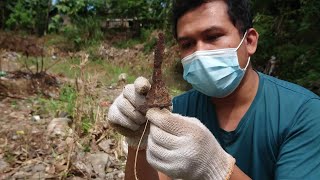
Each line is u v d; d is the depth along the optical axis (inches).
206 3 17.6
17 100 62.2
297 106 17.1
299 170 16.1
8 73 77.5
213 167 14.4
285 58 72.0
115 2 157.9
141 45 134.0
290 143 16.7
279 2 82.0
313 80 61.5
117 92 71.4
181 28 18.3
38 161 38.2
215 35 17.9
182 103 20.9
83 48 136.8
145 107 15.5
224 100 19.0
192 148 14.0
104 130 44.8
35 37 157.8
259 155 17.6
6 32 152.9
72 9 162.7
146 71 107.7
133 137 17.1
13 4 173.3
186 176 14.4
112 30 155.8
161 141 14.2
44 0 172.1
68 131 43.6
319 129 16.5
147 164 17.9
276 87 18.2
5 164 37.9
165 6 133.5
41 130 47.5
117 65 113.3
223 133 18.8
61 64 106.7
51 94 66.4
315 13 69.8
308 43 73.0
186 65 19.1
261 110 17.8
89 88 56.0
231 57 18.1
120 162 38.9
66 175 35.5
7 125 49.6
